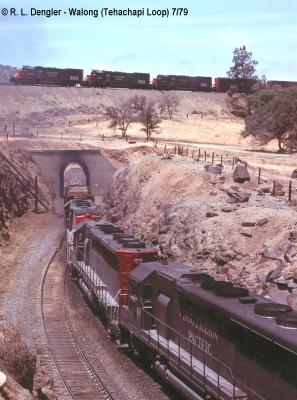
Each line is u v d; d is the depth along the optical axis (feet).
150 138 381.40
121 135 391.24
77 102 571.69
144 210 197.98
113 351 97.81
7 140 310.86
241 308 60.85
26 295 132.87
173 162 217.77
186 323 73.87
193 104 563.48
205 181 179.42
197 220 151.12
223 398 60.39
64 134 392.68
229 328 62.69
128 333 96.99
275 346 53.52
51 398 73.51
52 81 489.26
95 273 122.01
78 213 161.58
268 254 121.49
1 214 216.54
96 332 109.29
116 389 79.82
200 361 69.97
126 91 600.80
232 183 176.45
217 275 127.95
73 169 284.41
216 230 141.18
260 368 56.29
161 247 156.56
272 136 315.99
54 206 280.31
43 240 205.98
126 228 204.54
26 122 475.72
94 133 403.75
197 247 141.08
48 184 297.53
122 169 274.57
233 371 61.77
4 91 549.95
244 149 327.06
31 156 302.04
